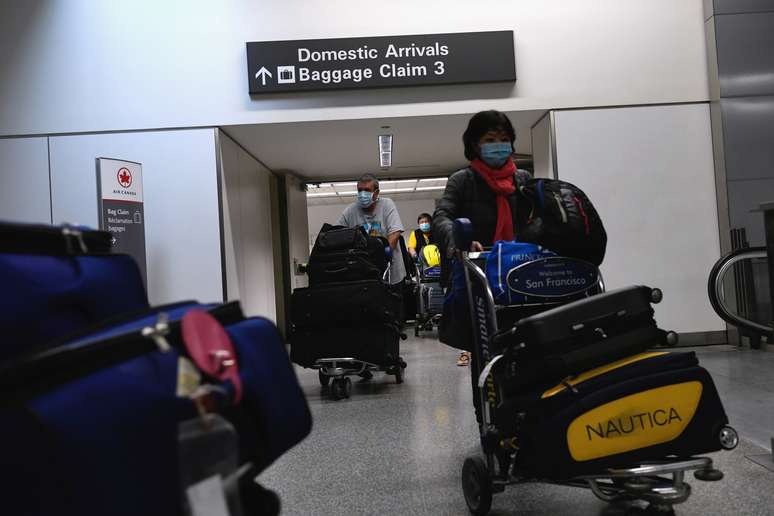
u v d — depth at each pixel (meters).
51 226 0.85
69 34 6.04
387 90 6.04
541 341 1.54
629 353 1.63
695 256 6.04
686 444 1.50
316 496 2.34
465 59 5.96
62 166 6.04
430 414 3.69
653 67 6.05
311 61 5.96
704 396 1.53
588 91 6.04
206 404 0.75
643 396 1.49
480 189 2.58
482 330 2.04
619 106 6.05
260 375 0.91
